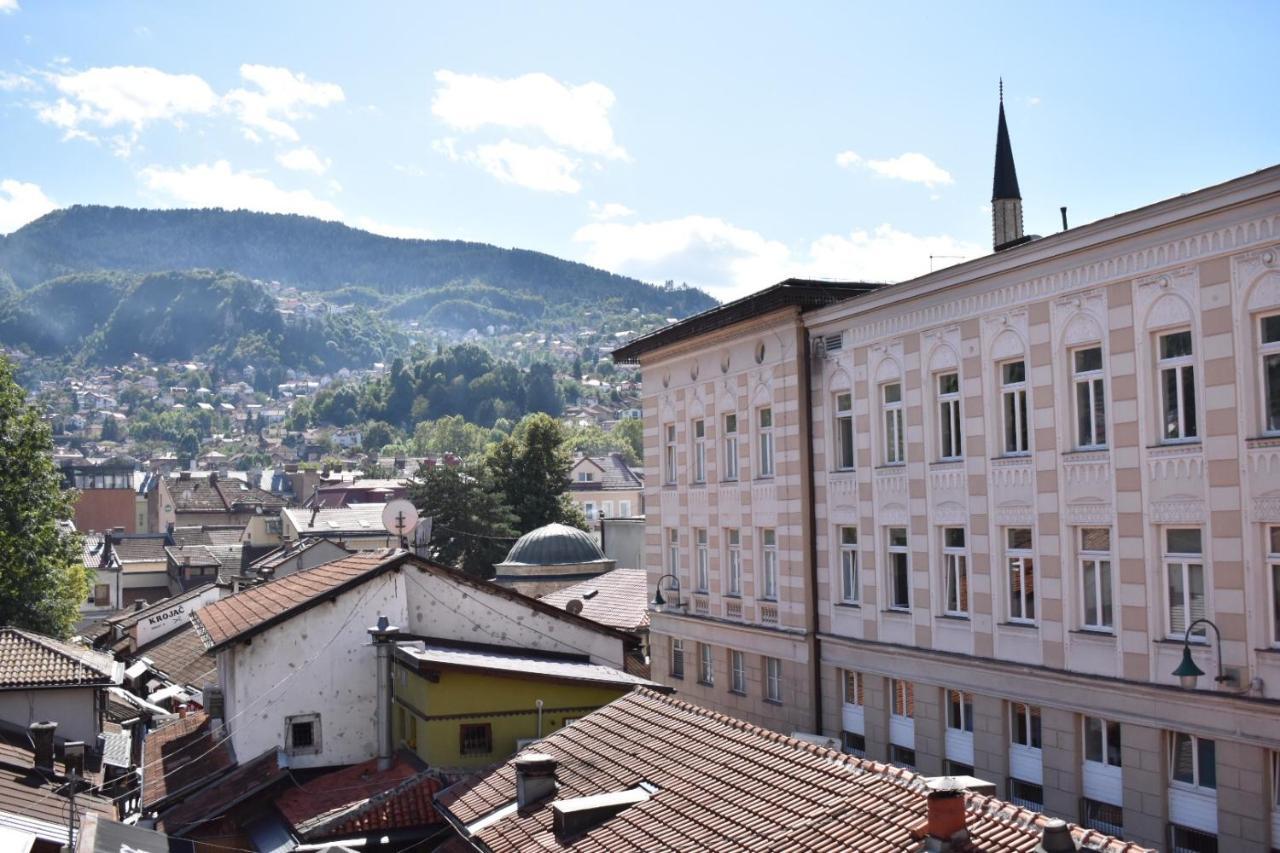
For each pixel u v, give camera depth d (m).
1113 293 24.59
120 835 23.67
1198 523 22.78
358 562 35.38
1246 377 21.84
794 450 36.12
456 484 96.25
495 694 28.89
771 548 38.28
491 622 33.09
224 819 29.03
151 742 38.28
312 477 175.25
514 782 21.52
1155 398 23.81
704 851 16.16
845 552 34.66
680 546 44.03
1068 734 25.80
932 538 30.30
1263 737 21.34
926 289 29.94
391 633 30.56
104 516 151.12
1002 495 27.77
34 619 53.59
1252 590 21.69
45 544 54.66
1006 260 27.14
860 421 33.34
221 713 35.78
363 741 31.59
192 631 65.31
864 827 15.27
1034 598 26.92
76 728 33.50
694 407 42.88
